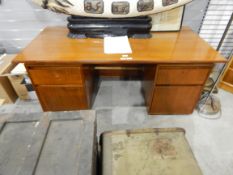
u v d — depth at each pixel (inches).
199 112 58.9
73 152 24.3
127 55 41.8
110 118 57.0
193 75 45.6
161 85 48.5
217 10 60.3
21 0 57.9
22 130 27.3
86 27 49.1
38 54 41.9
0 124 28.0
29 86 59.1
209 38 67.4
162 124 54.7
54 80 46.8
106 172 27.8
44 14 61.2
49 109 55.3
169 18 53.5
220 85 69.5
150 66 52.1
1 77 55.4
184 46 46.4
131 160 29.6
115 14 48.1
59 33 54.9
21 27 63.9
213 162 44.4
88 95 54.7
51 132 27.2
